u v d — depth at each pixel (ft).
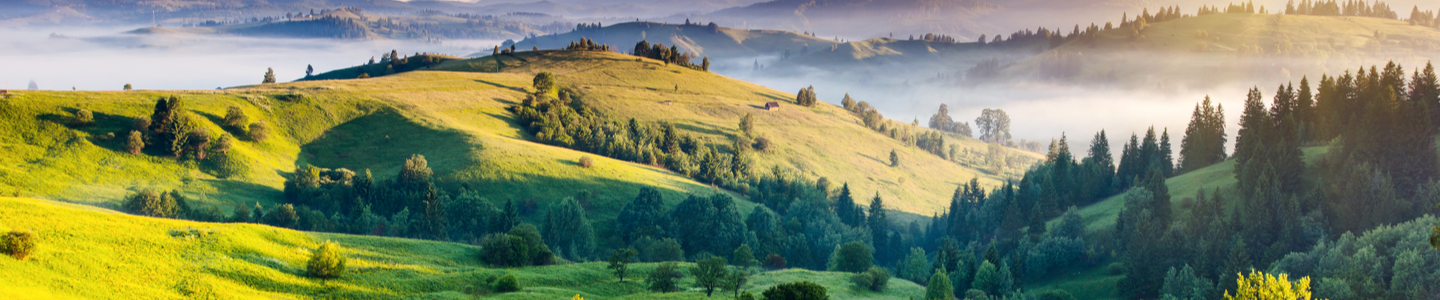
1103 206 453.99
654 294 227.81
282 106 576.61
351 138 556.51
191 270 183.01
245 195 409.28
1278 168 373.20
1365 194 322.96
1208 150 507.30
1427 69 456.45
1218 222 329.93
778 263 377.50
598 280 249.96
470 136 550.77
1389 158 354.74
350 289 198.39
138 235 198.08
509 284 219.41
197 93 562.66
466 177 457.27
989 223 482.28
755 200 536.42
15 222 179.52
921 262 342.03
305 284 195.52
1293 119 456.86
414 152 527.81
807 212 466.29
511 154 507.71
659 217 415.85
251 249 213.66
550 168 489.26
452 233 370.12
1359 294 248.93
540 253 282.97
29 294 135.33
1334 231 329.31
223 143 449.06
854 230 451.12
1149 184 392.68
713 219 408.46
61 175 378.32
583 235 372.99
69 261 164.04
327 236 256.32
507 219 369.91
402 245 263.90
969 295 286.25
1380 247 273.33
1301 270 280.72
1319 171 388.16
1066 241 367.86
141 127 442.91
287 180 433.89
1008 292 299.58
